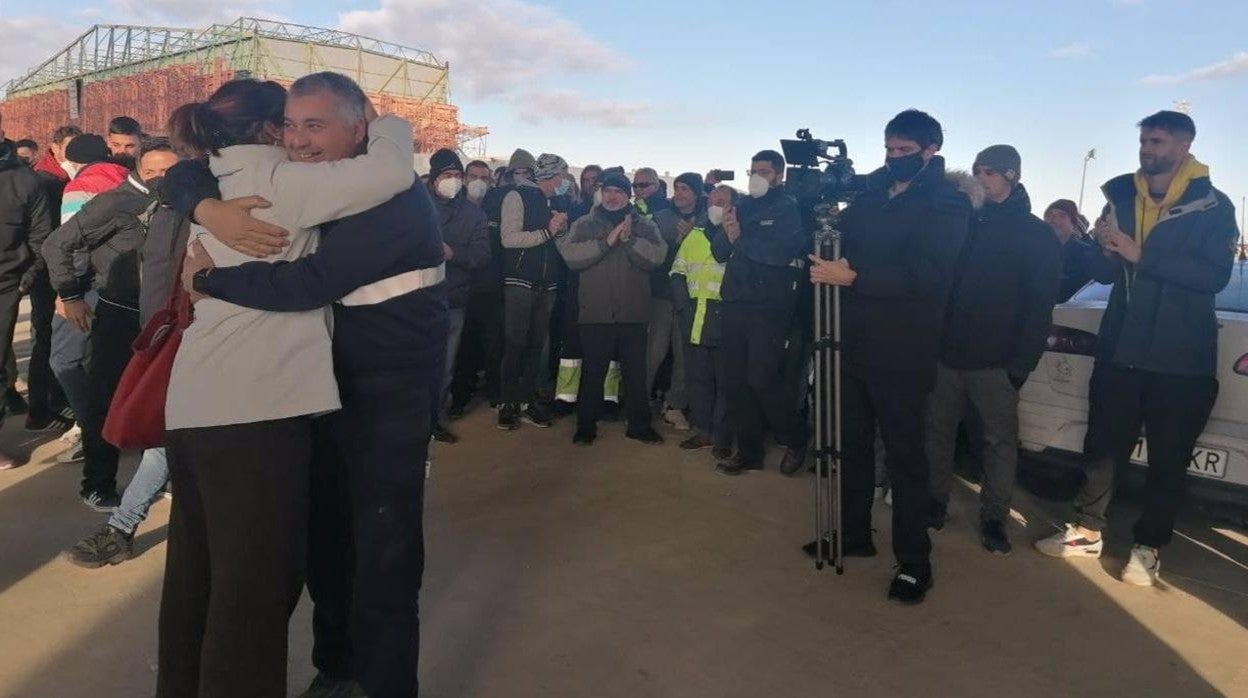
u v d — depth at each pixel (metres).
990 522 4.10
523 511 4.36
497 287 6.19
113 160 4.32
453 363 5.53
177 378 1.98
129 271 3.85
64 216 4.15
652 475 5.06
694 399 5.69
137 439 2.13
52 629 2.97
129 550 3.56
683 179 6.11
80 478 4.55
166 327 2.17
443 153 5.43
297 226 1.99
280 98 2.21
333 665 2.55
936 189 3.39
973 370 4.00
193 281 1.97
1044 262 3.85
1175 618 3.39
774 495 4.77
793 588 3.55
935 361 3.43
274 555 2.02
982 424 4.10
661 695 2.72
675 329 6.26
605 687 2.75
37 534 3.79
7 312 4.52
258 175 1.98
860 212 3.60
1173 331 3.55
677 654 2.98
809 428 5.31
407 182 2.04
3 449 4.98
